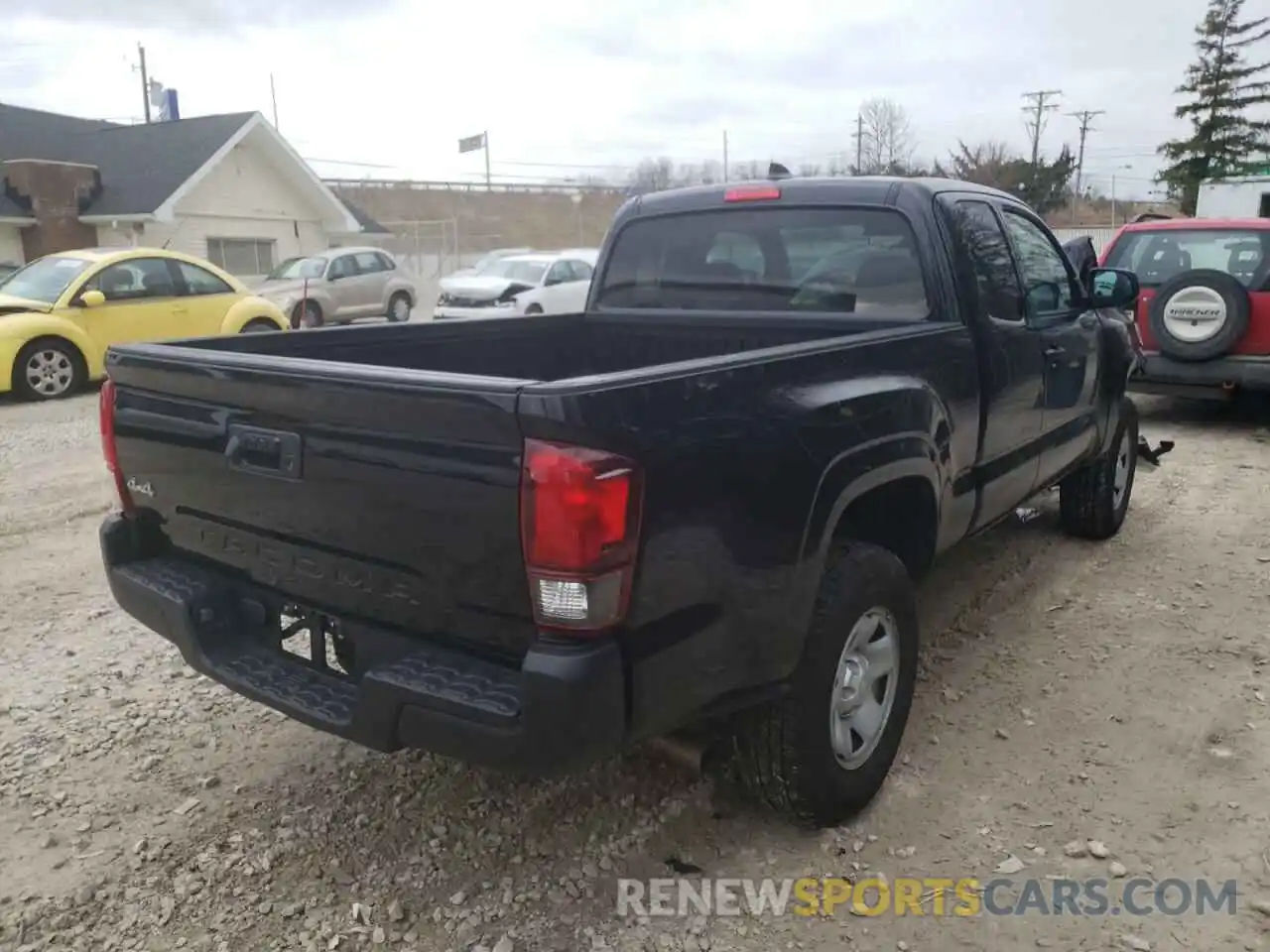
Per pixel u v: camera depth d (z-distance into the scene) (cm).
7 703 409
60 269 1245
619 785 348
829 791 312
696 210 459
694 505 248
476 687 244
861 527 357
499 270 1841
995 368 404
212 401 289
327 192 2559
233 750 375
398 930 281
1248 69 5012
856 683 319
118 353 319
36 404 1146
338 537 267
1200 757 364
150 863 310
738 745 309
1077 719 392
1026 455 454
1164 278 944
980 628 479
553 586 227
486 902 291
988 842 318
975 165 4519
